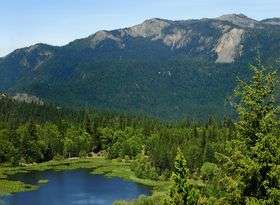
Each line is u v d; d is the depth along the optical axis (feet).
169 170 646.74
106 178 637.30
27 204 462.19
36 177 633.61
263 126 86.22
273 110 86.94
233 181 86.69
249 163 84.84
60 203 469.98
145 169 645.51
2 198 490.90
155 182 609.83
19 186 556.51
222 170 89.10
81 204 466.29
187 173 104.88
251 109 88.17
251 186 86.99
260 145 84.99
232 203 87.92
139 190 549.54
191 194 103.30
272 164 84.17
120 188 562.25
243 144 87.92
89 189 552.82
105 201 482.69
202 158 621.72
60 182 598.75
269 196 84.58
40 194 516.32
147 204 372.58
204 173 549.13
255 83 88.33
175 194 103.91
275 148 85.10
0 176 631.56
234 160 87.35
